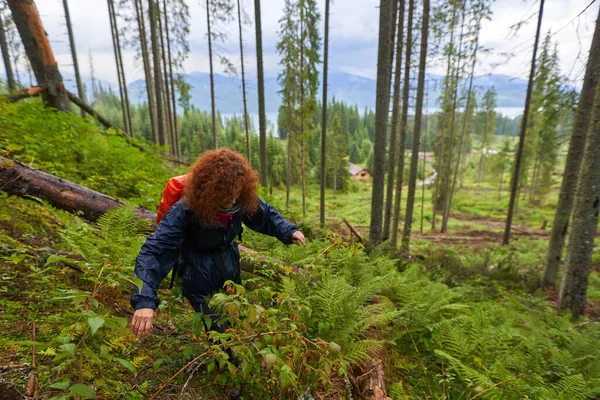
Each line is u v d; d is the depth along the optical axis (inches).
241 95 854.5
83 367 72.5
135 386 74.1
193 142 2322.8
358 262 172.9
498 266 372.8
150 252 64.2
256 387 83.7
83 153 239.6
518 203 1599.4
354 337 106.9
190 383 80.7
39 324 82.3
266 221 87.2
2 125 211.6
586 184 236.7
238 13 724.7
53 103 303.6
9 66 742.5
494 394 108.2
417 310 144.9
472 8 589.9
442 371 122.0
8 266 101.1
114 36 898.1
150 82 823.7
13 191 132.7
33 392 59.9
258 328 76.2
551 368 138.5
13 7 272.5
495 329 162.6
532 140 1348.4
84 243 90.4
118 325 55.4
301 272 125.6
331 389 92.7
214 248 76.2
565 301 259.4
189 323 80.3
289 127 938.7
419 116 524.1
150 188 212.5
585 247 245.4
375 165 352.2
